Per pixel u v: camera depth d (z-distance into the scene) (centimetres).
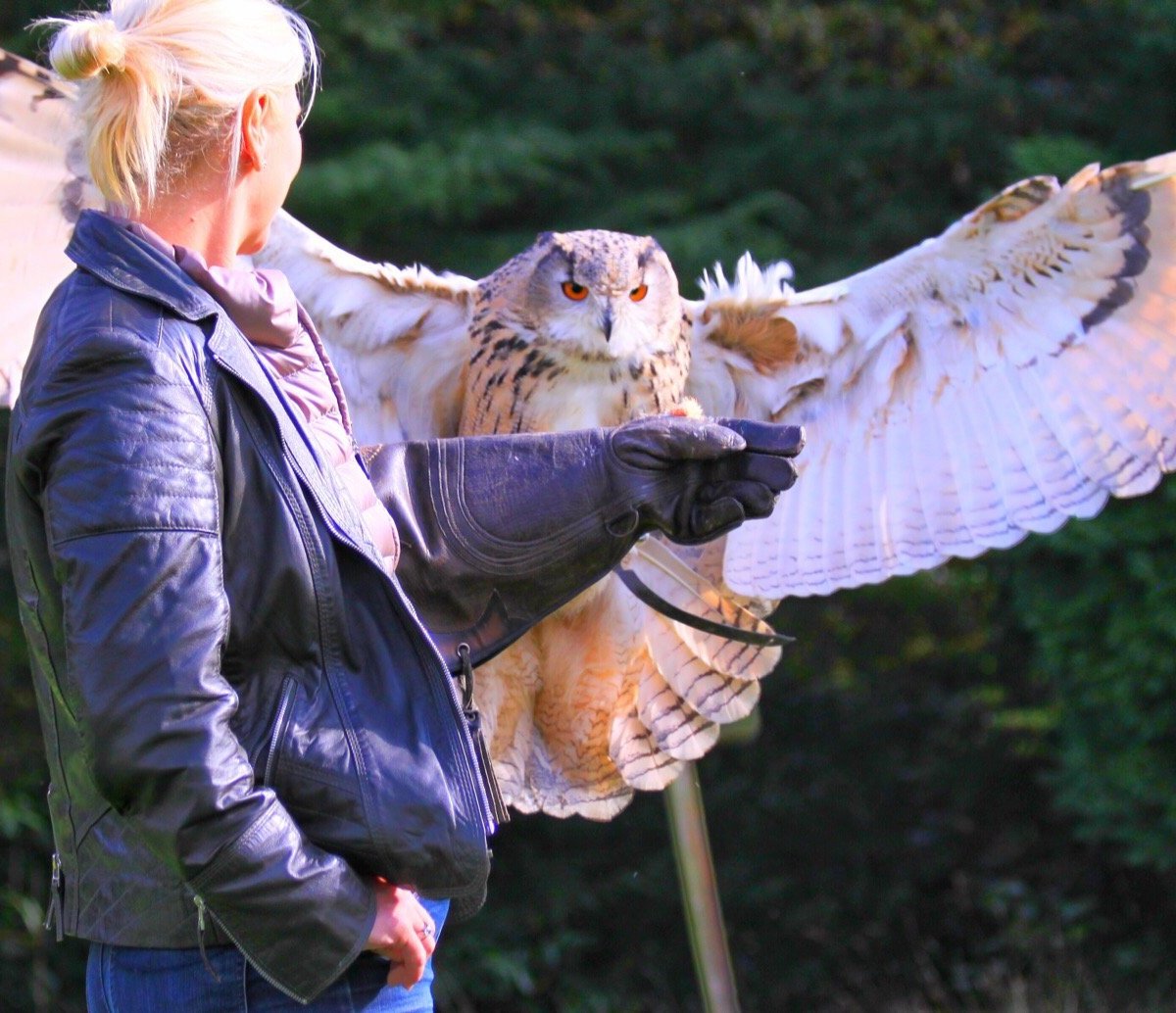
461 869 377
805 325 714
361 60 1838
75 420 359
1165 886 1669
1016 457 693
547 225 1800
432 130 1798
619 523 455
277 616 378
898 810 1838
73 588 350
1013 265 676
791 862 1822
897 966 1720
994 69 1947
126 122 380
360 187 1648
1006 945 1661
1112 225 654
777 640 632
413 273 700
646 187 1853
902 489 710
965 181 1873
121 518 350
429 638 387
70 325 368
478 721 450
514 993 1712
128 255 378
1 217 614
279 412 381
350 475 426
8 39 1673
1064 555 1503
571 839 1789
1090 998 1537
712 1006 693
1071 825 1780
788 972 1747
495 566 459
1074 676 1506
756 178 1848
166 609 349
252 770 358
